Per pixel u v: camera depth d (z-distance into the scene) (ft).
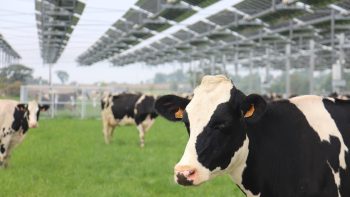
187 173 18.75
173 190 41.78
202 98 20.07
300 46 141.38
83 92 163.12
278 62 213.87
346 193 21.33
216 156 19.61
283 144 21.17
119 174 48.80
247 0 96.68
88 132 96.73
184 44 173.58
